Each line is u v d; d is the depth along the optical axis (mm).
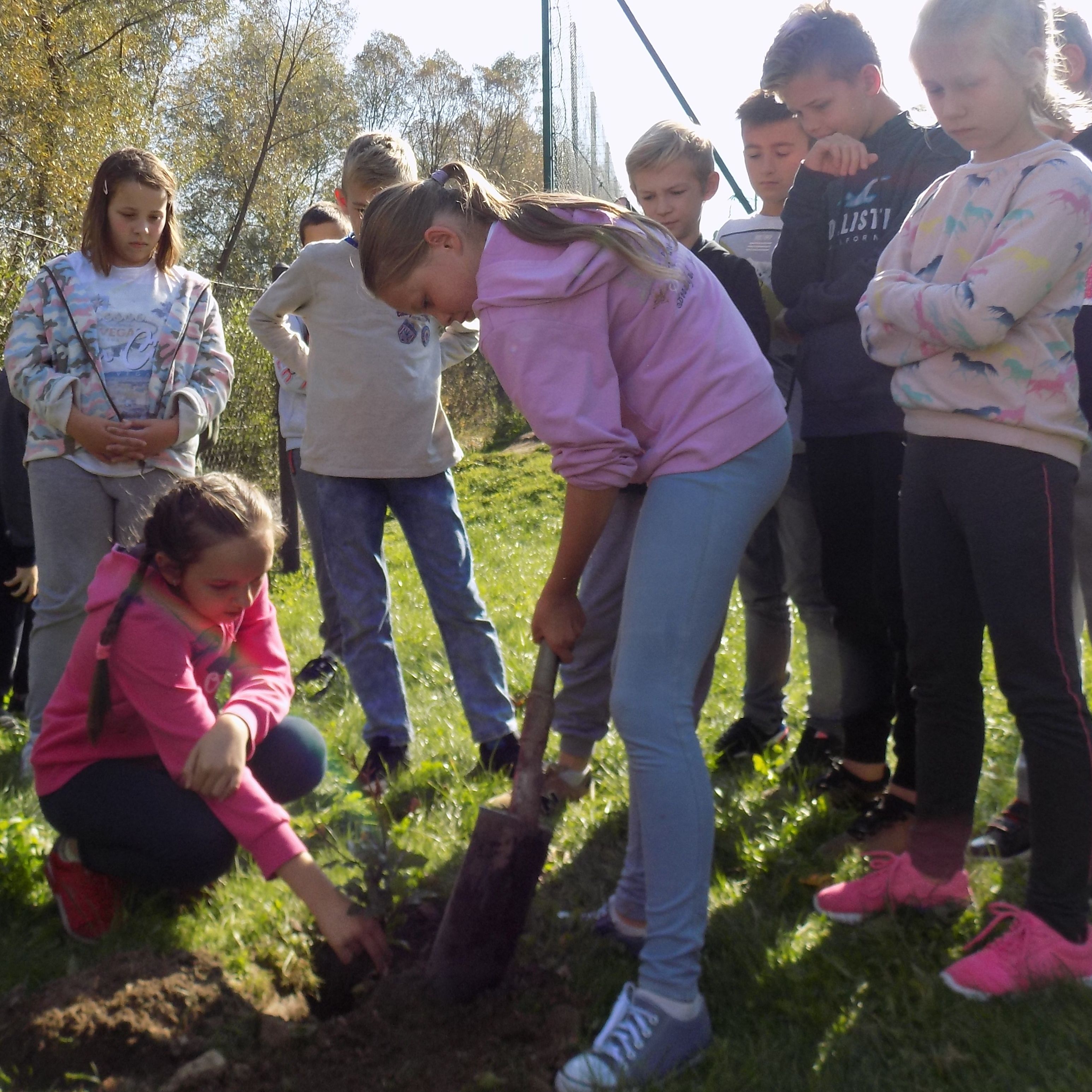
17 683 4508
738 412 2207
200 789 2369
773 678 3664
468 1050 2100
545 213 2160
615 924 2445
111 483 3621
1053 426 2270
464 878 2156
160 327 3678
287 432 5016
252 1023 2178
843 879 2766
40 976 2371
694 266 2291
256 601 2803
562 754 3322
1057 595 2277
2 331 7727
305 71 31172
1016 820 2920
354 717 4215
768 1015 2236
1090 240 2254
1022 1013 2170
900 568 2861
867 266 2984
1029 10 2266
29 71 17359
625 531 3047
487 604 6734
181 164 24891
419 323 3701
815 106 3115
